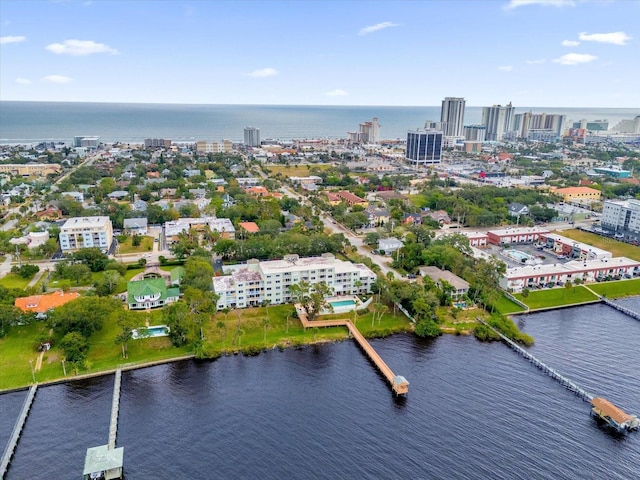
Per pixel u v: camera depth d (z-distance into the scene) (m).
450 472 110.38
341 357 161.12
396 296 190.50
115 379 143.50
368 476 108.62
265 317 184.00
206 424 125.25
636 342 173.75
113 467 106.62
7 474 108.38
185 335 159.75
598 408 130.62
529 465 113.00
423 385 144.62
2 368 145.62
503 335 174.50
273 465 111.25
